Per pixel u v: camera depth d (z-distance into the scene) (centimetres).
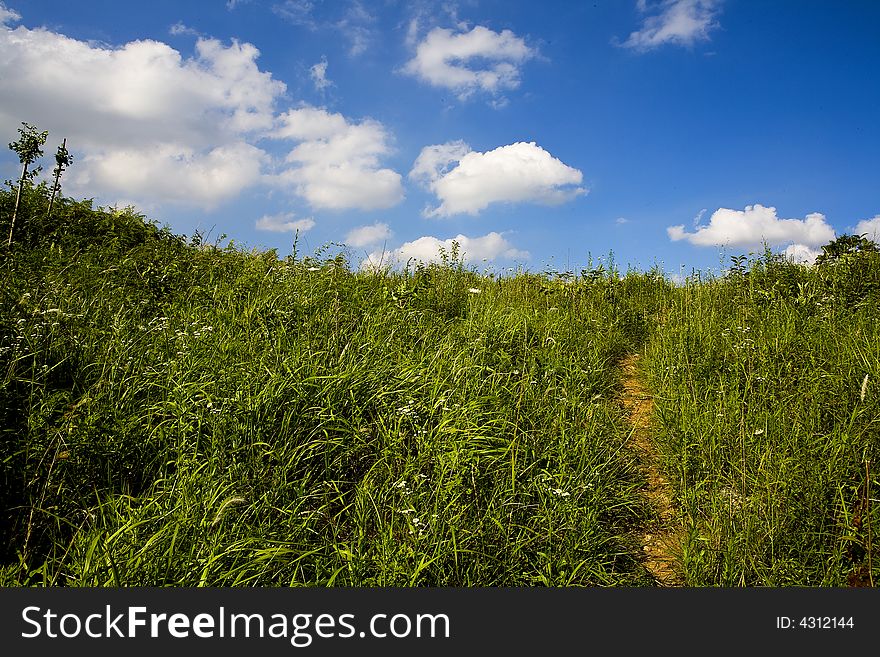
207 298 730
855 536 384
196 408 445
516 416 533
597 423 575
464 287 1041
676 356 751
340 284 813
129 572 299
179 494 355
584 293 1069
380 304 781
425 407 496
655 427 613
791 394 553
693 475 508
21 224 947
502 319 810
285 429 444
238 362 521
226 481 385
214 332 596
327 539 371
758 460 474
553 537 400
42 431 392
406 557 341
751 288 921
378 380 532
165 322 610
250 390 466
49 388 455
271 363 529
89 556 298
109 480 374
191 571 307
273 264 870
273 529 367
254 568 329
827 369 598
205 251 994
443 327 770
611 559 407
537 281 1147
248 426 430
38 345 482
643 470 545
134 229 1035
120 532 303
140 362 507
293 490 403
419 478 418
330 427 461
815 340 675
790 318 759
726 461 501
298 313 671
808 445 465
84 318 591
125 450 399
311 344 586
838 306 793
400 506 393
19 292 580
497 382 597
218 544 324
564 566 382
